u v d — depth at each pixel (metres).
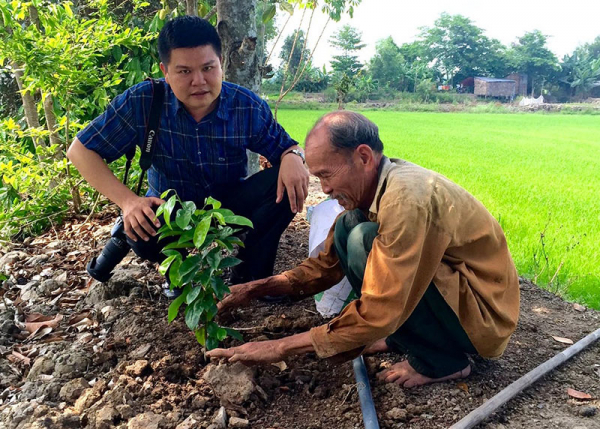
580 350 2.96
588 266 4.71
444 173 10.77
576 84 76.62
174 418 2.37
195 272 2.35
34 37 4.61
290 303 3.43
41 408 2.44
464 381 2.66
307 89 50.34
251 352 2.39
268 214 3.33
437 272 2.33
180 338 2.95
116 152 3.09
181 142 3.08
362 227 2.39
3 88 7.79
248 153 5.05
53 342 3.05
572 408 2.50
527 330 3.28
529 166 12.09
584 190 8.97
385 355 2.86
